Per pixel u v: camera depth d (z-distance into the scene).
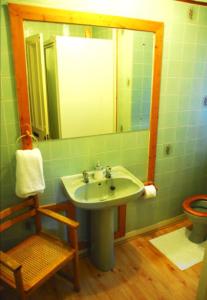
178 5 1.88
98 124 1.88
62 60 1.63
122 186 1.91
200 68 2.16
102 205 1.59
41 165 1.60
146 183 2.16
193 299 1.74
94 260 2.04
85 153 1.89
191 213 2.17
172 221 2.61
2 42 1.42
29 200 1.71
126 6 1.70
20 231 1.84
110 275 1.96
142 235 2.44
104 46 1.73
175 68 2.04
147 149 2.16
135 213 2.34
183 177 2.49
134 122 2.02
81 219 2.07
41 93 1.61
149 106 2.04
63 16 1.51
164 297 1.76
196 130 2.37
